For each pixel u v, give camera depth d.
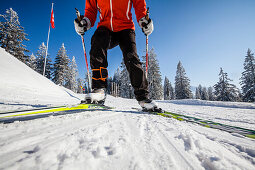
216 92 23.77
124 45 1.64
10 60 7.29
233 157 0.42
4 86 4.56
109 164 0.34
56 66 29.41
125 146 0.46
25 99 3.44
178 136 0.61
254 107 5.94
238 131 0.81
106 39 1.60
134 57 1.56
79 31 1.80
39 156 0.33
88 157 0.35
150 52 25.91
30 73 7.28
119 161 0.36
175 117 1.28
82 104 1.57
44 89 6.14
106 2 1.63
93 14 1.89
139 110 1.87
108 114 1.21
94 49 1.57
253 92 17.83
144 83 1.59
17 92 4.34
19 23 21.39
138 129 0.70
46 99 4.01
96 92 1.64
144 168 0.33
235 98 21.89
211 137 0.64
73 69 36.06
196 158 0.41
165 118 1.18
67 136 0.51
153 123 0.90
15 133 0.54
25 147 0.40
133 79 1.57
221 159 0.38
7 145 0.39
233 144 0.55
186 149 0.47
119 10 1.63
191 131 0.72
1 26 19.89
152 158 0.39
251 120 1.62
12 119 0.84
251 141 0.61
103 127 0.67
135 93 1.64
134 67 1.54
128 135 0.58
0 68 5.76
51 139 0.47
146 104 1.61
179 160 0.39
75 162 0.32
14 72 6.08
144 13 1.73
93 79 1.63
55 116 0.99
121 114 1.29
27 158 0.32
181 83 29.78
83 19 1.73
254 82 20.16
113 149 0.42
